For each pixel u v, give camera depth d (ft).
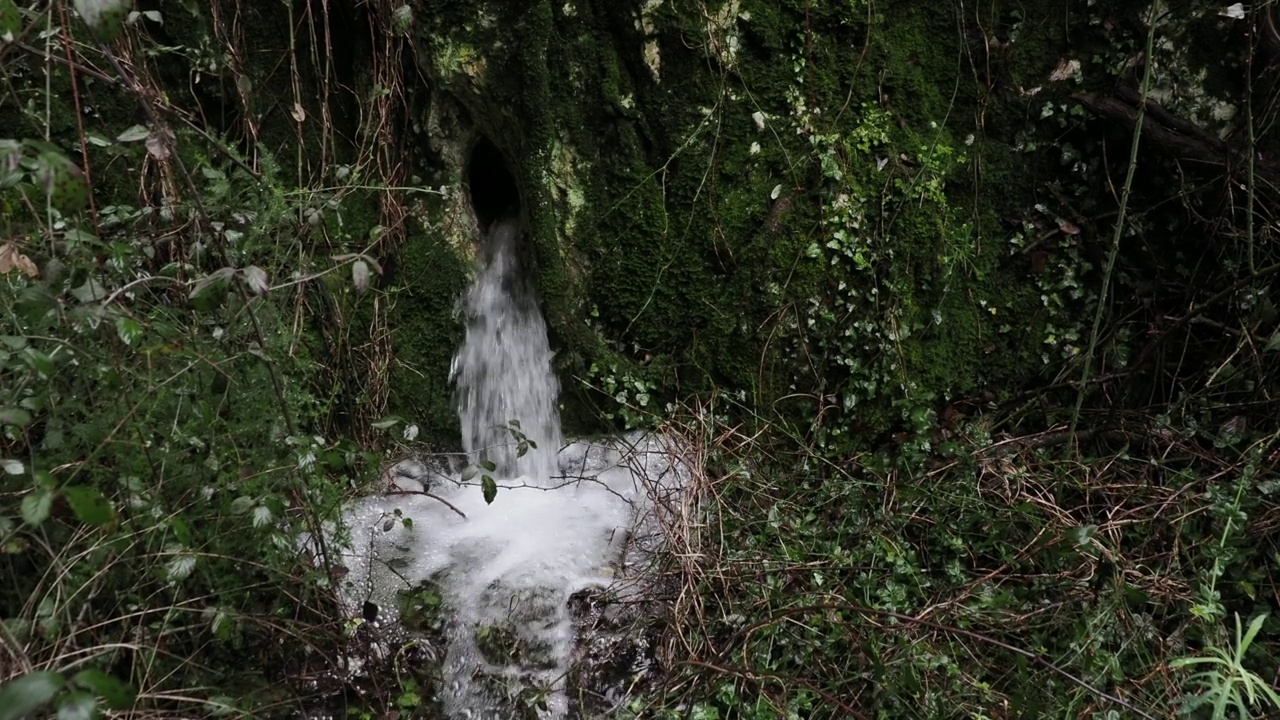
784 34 11.06
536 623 9.89
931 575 10.11
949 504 10.48
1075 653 8.58
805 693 8.64
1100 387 11.60
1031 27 11.21
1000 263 11.66
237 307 8.65
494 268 12.29
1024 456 11.21
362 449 10.50
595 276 11.62
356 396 11.64
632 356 11.82
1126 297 11.55
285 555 8.76
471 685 9.56
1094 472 10.92
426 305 12.00
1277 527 9.57
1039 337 11.71
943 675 8.49
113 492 7.89
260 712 8.45
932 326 11.50
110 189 10.89
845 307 11.36
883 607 9.46
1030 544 9.77
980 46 11.27
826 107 11.21
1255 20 10.65
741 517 10.59
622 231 11.48
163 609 7.64
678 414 11.67
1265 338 10.65
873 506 10.69
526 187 11.48
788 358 11.50
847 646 8.95
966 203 11.54
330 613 9.27
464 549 10.83
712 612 9.70
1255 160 10.72
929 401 11.43
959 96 11.40
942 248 11.39
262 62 11.58
